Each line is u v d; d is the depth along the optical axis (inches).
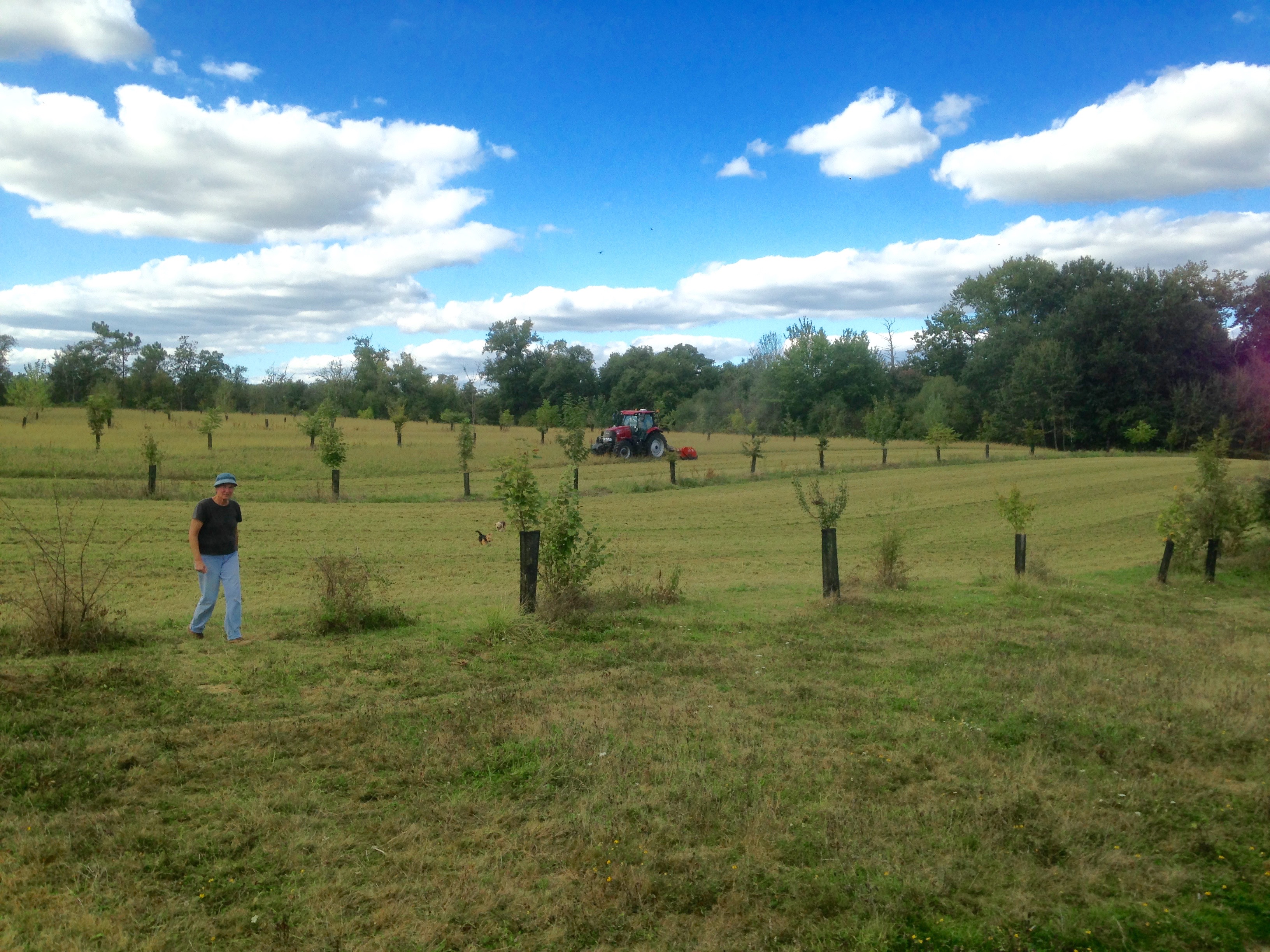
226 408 3494.1
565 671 282.0
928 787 190.4
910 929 138.4
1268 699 260.2
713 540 826.8
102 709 217.5
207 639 314.2
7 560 541.0
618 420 1827.0
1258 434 2486.5
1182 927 141.0
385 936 130.6
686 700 250.8
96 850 151.2
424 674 270.7
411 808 172.7
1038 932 138.6
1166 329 2748.5
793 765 200.4
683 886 146.6
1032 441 2160.4
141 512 810.2
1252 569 613.6
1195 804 186.4
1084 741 222.2
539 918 136.7
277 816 166.2
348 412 4431.6
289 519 833.5
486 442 2308.1
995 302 3624.5
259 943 127.9
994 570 615.8
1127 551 821.2
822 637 343.9
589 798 178.9
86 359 4662.9
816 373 3735.2
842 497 441.1
